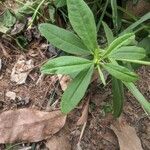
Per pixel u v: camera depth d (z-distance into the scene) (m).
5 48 0.32
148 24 0.33
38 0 0.33
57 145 0.29
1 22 0.33
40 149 0.29
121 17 0.33
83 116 0.30
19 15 0.33
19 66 0.32
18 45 0.32
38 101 0.30
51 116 0.29
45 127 0.29
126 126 0.30
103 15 0.32
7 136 0.28
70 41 0.25
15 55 0.32
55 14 0.33
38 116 0.29
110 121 0.30
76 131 0.30
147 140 0.30
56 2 0.31
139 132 0.30
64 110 0.24
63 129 0.30
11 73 0.31
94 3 0.33
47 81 0.31
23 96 0.30
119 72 0.23
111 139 0.30
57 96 0.31
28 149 0.29
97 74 0.31
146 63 0.25
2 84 0.31
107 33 0.28
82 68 0.23
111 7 0.32
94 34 0.24
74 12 0.24
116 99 0.28
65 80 0.31
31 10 0.33
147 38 0.31
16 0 0.33
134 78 0.23
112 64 0.23
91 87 0.31
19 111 0.29
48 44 0.32
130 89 0.27
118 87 0.28
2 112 0.29
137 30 0.32
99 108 0.31
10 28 0.32
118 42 0.23
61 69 0.23
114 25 0.31
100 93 0.31
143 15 0.33
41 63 0.32
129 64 0.29
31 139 0.29
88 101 0.31
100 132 0.30
